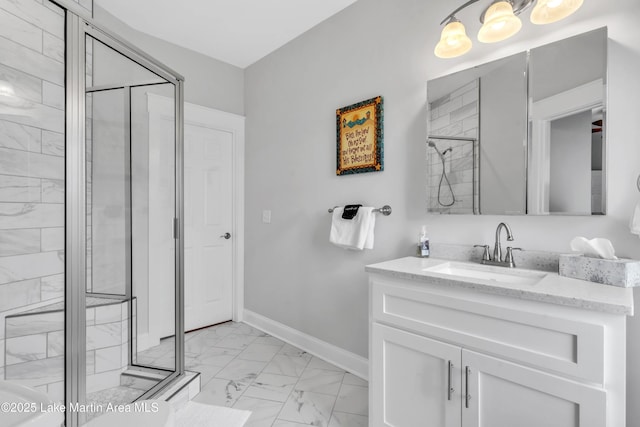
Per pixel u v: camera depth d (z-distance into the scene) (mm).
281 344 2604
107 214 1822
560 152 1363
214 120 2906
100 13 2207
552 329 980
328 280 2352
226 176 3070
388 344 1394
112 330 1800
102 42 1538
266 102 2885
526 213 1450
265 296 2895
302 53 2555
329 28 2342
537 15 1328
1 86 1316
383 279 1415
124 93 1835
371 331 1448
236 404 1792
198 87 2834
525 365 1038
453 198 1681
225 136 3055
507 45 1532
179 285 1961
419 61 1847
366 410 1735
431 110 1759
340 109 2225
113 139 1838
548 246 1421
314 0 2160
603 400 896
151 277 2180
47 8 1315
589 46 1290
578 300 923
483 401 1127
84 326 1389
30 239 1333
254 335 2779
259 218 2955
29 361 1334
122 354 1857
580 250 1248
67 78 1324
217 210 3018
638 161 1219
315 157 2447
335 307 2301
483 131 1579
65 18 1318
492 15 1367
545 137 1398
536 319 1007
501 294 1062
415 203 1864
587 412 922
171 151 2072
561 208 1360
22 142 1309
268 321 2846
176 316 1940
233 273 3113
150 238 2146
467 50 1570
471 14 1646
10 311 1312
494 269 1467
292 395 1879
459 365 1174
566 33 1370
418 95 1853
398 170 1941
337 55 2287
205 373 2133
